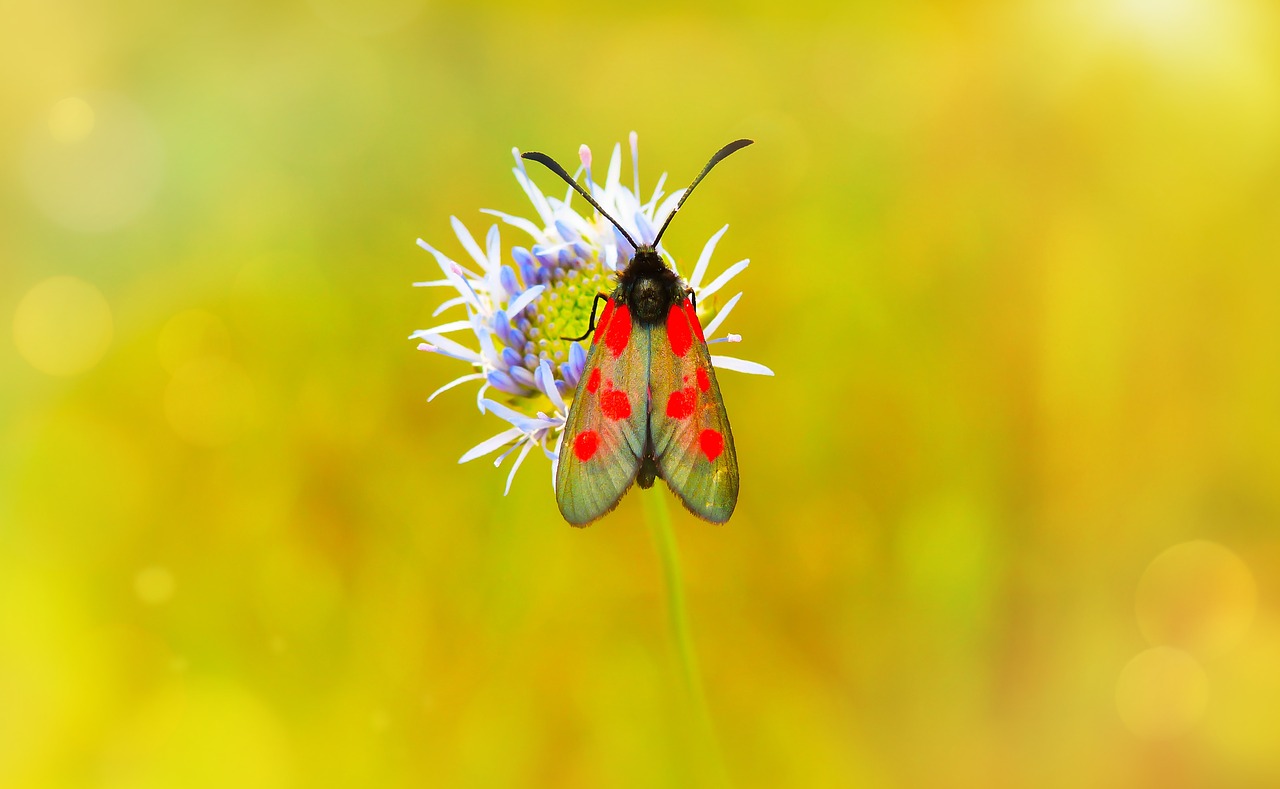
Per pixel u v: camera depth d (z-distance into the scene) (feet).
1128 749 0.92
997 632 0.94
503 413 0.82
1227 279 0.96
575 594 0.95
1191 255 0.97
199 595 0.95
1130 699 0.93
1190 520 0.95
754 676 0.94
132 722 0.94
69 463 0.97
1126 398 0.96
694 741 0.93
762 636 0.95
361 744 0.93
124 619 0.95
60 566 0.96
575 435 0.81
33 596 0.95
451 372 0.97
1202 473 0.95
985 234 0.97
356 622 0.95
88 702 0.94
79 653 0.95
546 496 0.95
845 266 0.97
